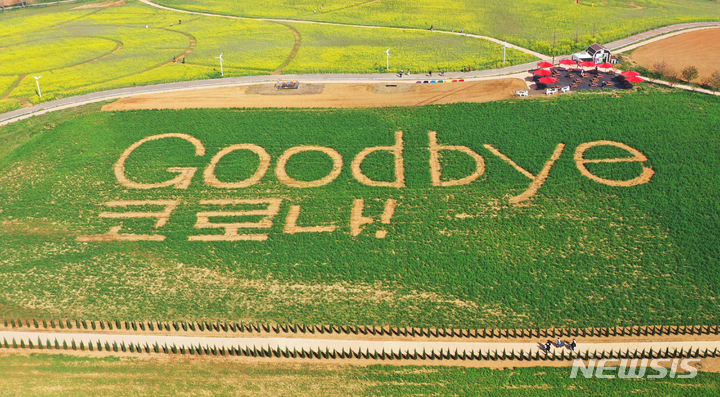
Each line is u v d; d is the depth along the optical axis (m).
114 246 87.88
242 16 188.38
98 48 163.38
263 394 64.38
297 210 93.50
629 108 109.62
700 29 149.75
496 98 116.62
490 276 79.94
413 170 100.00
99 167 103.88
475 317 73.75
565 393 63.03
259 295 78.69
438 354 68.44
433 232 87.88
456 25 168.88
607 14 169.88
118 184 100.12
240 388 65.06
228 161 104.06
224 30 174.25
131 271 83.44
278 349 68.69
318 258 84.56
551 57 138.00
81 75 142.50
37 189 99.50
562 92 116.62
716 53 133.38
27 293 79.62
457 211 91.44
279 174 100.94
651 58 132.38
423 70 133.38
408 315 74.44
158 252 86.69
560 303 75.19
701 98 111.94
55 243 88.75
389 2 192.12
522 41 151.25
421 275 80.75
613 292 76.38
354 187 97.50
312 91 123.81
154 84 132.88
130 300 78.25
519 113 110.88
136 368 67.69
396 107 115.19
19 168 104.31
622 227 86.56
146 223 92.00
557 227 87.31
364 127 110.31
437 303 76.19
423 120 111.00
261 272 82.62
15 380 66.25
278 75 134.50
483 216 90.19
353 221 90.75
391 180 98.50
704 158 97.00
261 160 104.12
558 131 105.69
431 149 104.31
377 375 66.00
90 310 76.62
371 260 83.69
